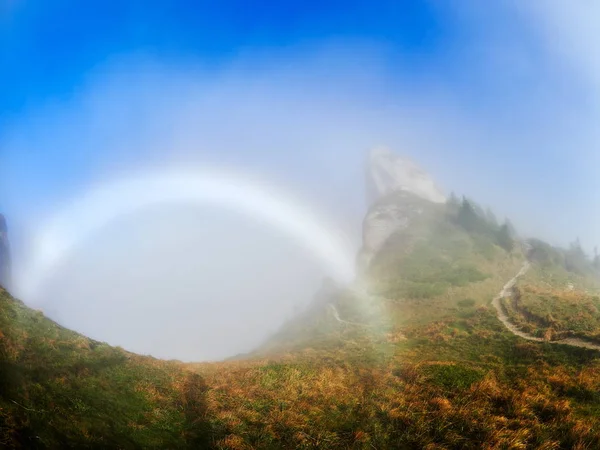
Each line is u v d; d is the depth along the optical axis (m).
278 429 15.13
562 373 19.88
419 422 15.16
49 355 16.16
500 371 20.88
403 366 23.11
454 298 51.41
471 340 30.72
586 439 13.32
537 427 14.26
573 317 31.06
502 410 15.80
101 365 17.72
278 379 21.31
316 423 15.66
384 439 14.40
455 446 13.70
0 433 9.69
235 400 17.67
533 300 38.22
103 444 11.52
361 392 18.91
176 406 16.02
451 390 18.12
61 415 11.95
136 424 13.49
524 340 28.02
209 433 14.37
